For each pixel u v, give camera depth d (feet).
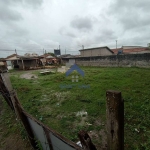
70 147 3.79
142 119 9.25
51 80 26.73
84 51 72.90
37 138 6.48
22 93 18.08
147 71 28.81
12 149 7.67
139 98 13.12
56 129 8.98
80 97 14.71
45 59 73.67
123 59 40.37
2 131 9.55
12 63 66.59
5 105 14.64
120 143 3.17
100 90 16.97
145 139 7.32
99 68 44.27
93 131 8.54
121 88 17.16
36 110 12.09
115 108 2.86
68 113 11.26
